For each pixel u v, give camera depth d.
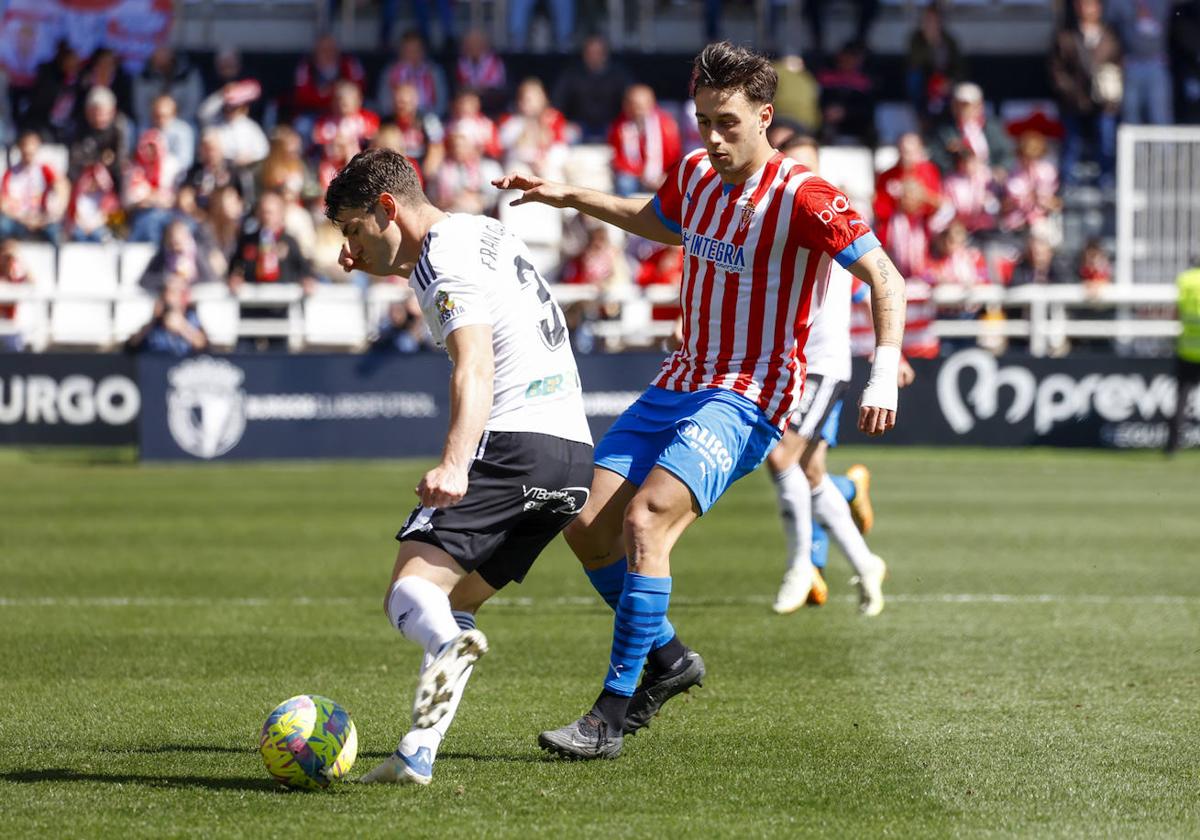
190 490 46.69
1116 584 30.69
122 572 31.61
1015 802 14.56
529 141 64.00
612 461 17.19
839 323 25.84
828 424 26.34
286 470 52.19
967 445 58.22
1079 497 45.78
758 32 73.12
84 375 55.22
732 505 45.06
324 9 72.75
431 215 14.91
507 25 72.69
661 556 16.25
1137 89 70.81
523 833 13.23
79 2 70.44
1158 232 64.62
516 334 15.03
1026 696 19.97
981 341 61.06
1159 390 58.50
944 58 68.88
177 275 59.12
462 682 14.24
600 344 58.09
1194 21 70.62
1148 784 15.28
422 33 70.12
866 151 65.50
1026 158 66.94
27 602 27.94
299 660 22.44
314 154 64.69
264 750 14.62
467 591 15.60
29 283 60.69
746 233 16.59
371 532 37.94
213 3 72.88
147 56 71.25
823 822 13.74
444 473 14.00
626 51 71.88
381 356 54.97
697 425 16.53
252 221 59.47
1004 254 65.19
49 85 67.19
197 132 67.06
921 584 30.64
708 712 18.88
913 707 19.22
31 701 19.42
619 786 15.02
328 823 13.51
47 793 14.60
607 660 22.52
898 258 61.59
